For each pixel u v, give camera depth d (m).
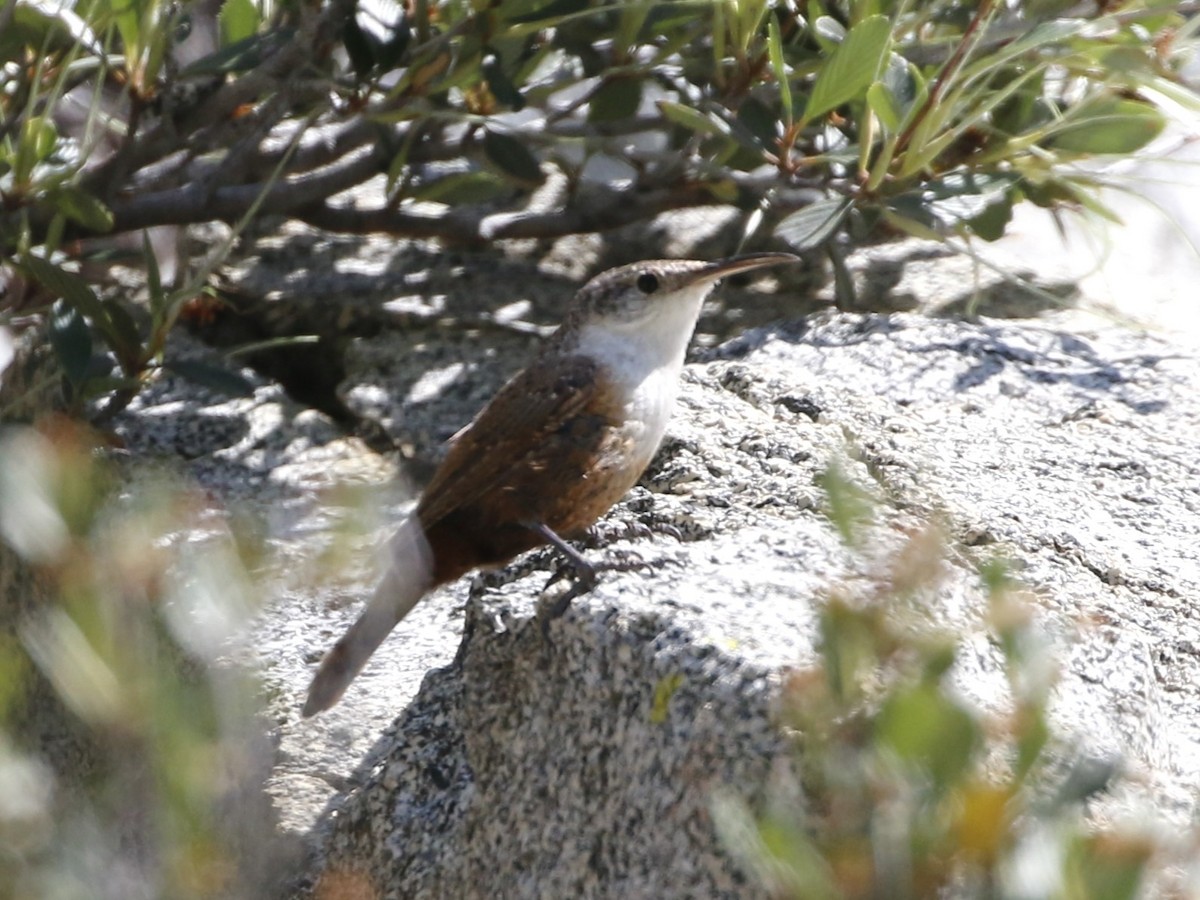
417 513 7.07
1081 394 9.19
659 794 5.28
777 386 8.34
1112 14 9.16
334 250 12.52
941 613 5.55
